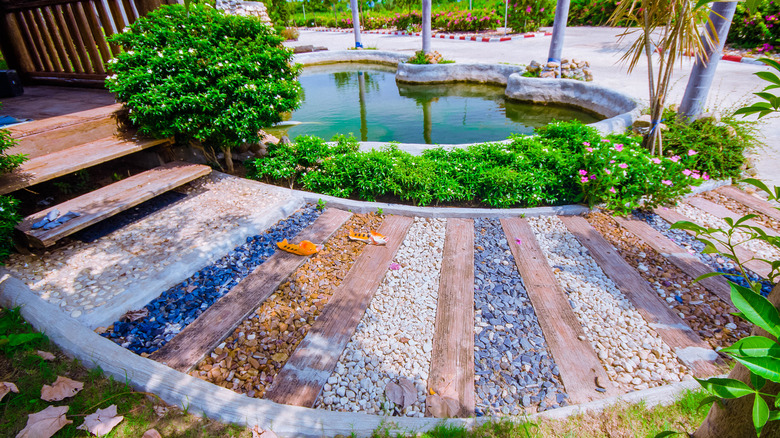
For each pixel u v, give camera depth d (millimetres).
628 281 3105
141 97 3752
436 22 21219
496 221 3951
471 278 3141
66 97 4863
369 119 8109
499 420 2068
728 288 3018
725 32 4684
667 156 4828
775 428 1353
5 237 2852
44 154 3590
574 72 8656
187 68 3994
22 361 2238
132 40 4055
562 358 2447
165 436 1953
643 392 2201
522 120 7609
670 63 4402
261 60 4383
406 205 4191
